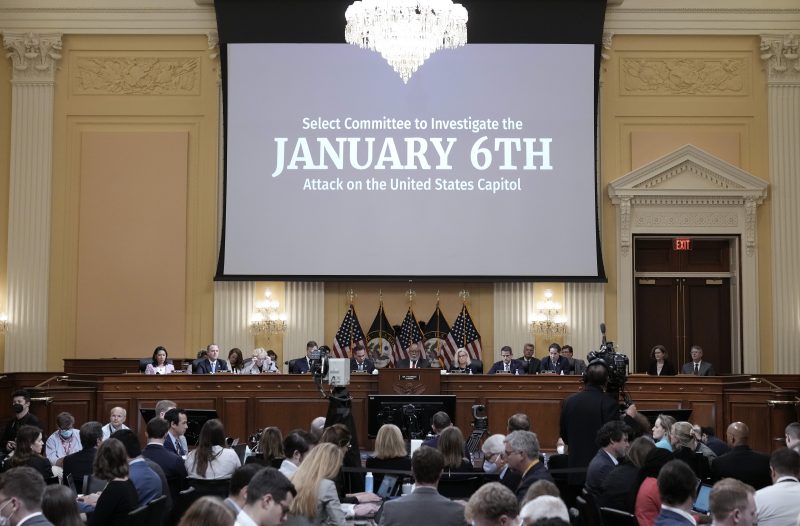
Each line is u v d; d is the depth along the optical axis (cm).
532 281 1598
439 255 1606
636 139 1648
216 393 1327
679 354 1667
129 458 679
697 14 1655
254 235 1605
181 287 1628
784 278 1623
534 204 1611
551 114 1622
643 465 616
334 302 1641
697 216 1631
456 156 1617
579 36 1623
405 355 1623
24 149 1638
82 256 1633
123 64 1661
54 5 1652
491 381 1327
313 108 1622
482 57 1627
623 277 1623
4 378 1509
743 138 1650
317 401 1327
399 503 521
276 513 439
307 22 1627
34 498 465
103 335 1622
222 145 1641
